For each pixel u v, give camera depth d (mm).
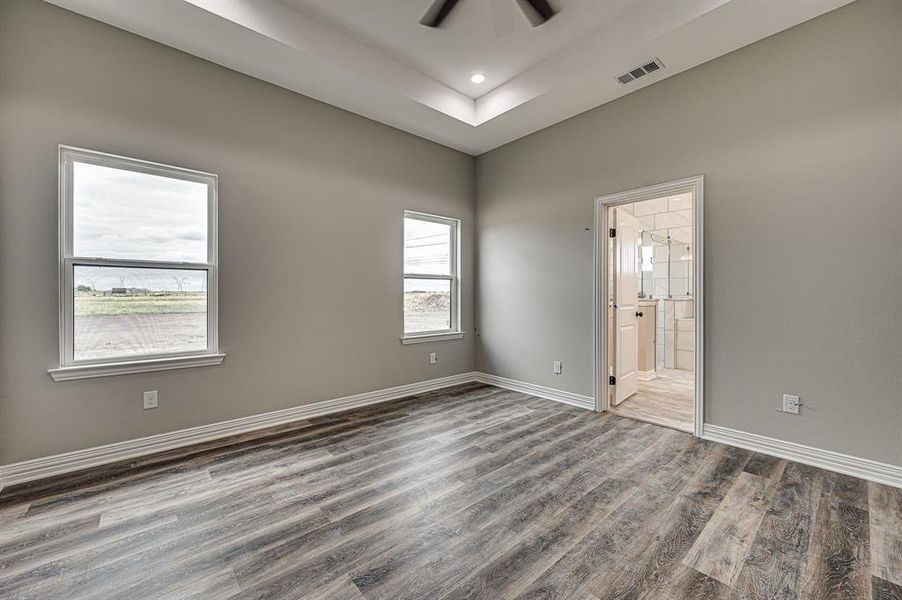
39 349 2324
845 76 2340
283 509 1999
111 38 2514
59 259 2381
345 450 2748
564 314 3924
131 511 1976
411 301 4336
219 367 2969
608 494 2137
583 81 3131
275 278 3250
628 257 4051
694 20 2432
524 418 3439
